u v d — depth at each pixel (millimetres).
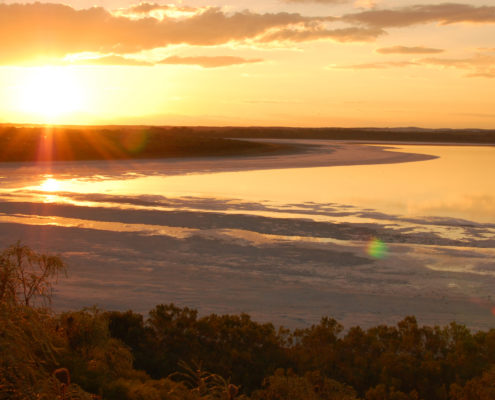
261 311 12812
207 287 14852
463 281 15727
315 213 27484
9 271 5250
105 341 7418
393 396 7676
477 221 25516
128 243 20156
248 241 20578
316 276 16141
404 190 38812
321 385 7598
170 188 38375
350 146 116438
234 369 8875
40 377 4512
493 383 7629
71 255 18172
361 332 9953
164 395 6117
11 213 26625
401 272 16594
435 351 9539
